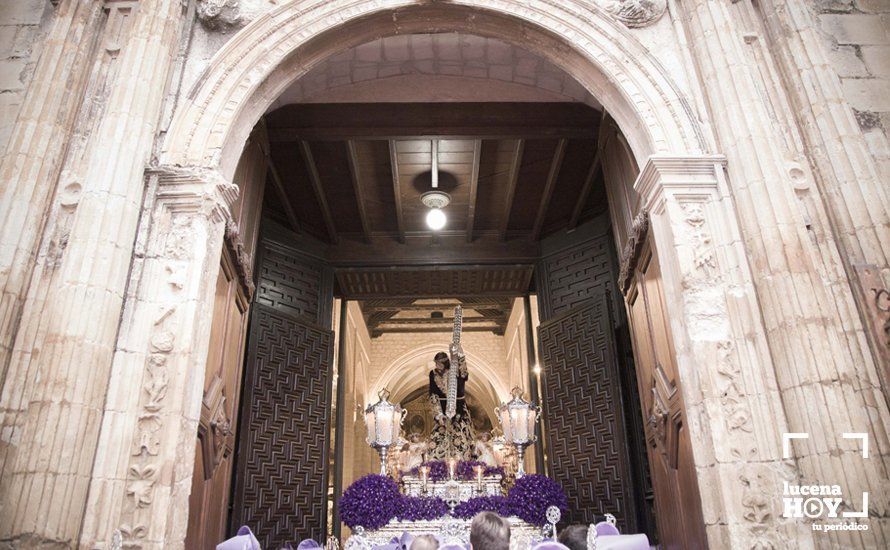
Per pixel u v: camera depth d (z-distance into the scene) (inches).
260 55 191.2
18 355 141.8
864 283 154.1
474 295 395.2
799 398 145.3
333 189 323.6
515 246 359.6
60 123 166.9
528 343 389.1
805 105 177.2
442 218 313.4
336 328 456.4
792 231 159.0
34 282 150.0
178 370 150.4
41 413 135.0
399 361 660.7
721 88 180.1
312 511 290.7
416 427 820.6
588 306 309.4
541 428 361.1
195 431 156.5
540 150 298.2
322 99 258.5
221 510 201.2
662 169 174.6
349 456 525.3
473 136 268.8
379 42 227.6
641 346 220.8
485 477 245.9
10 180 156.3
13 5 192.1
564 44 201.5
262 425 279.4
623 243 238.7
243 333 229.1
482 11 202.5
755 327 156.5
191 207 167.0
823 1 198.7
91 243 151.5
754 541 138.8
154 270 159.6
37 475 130.2
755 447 146.3
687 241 167.2
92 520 134.2
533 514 217.5
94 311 145.8
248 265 227.3
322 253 352.5
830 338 148.4
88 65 178.1
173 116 178.5
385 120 267.7
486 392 745.0
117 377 147.4
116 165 161.3
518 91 258.2
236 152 187.5
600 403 289.7
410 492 237.1
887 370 145.6
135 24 182.1
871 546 131.0
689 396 159.2
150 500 138.6
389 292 390.6
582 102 263.7
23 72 181.3
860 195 162.7
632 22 198.8
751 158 168.9
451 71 244.8
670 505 192.5
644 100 187.2
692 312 160.1
